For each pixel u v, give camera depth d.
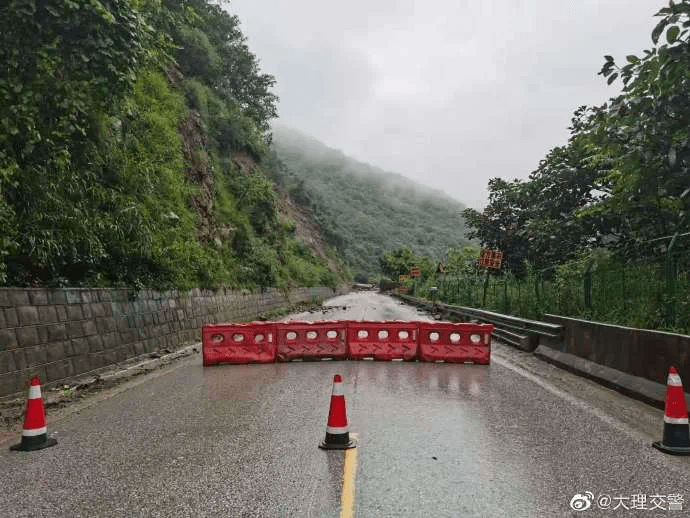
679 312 9.14
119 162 14.61
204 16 42.56
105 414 7.01
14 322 8.12
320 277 67.06
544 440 5.58
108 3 9.02
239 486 4.29
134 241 13.38
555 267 16.75
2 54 8.66
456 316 25.66
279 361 12.06
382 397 7.86
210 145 32.91
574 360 10.39
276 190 68.81
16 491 4.30
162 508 3.90
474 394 8.10
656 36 8.95
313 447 5.34
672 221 11.86
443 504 3.92
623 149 10.92
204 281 19.83
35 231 9.48
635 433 5.86
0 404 7.44
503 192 25.47
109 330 11.16
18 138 9.04
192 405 7.43
